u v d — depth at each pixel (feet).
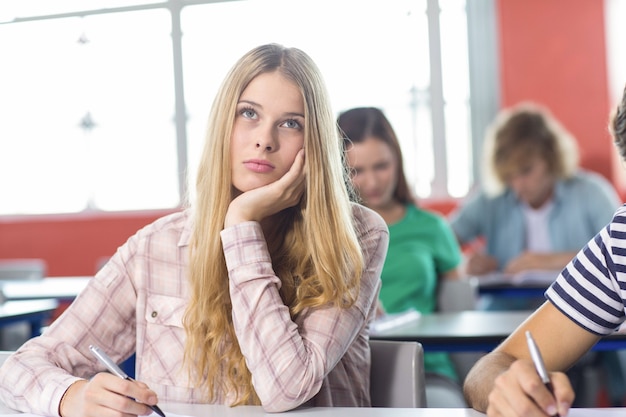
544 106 14.85
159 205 17.94
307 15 16.74
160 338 4.33
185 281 4.39
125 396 3.43
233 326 4.14
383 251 4.42
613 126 3.87
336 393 4.25
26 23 18.35
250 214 4.04
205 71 17.48
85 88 18.22
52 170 18.47
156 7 17.65
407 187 8.18
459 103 16.28
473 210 12.56
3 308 8.42
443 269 8.30
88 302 4.39
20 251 17.81
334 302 4.01
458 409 3.50
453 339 6.24
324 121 4.19
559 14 14.75
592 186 12.16
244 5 17.11
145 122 17.95
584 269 3.84
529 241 12.34
